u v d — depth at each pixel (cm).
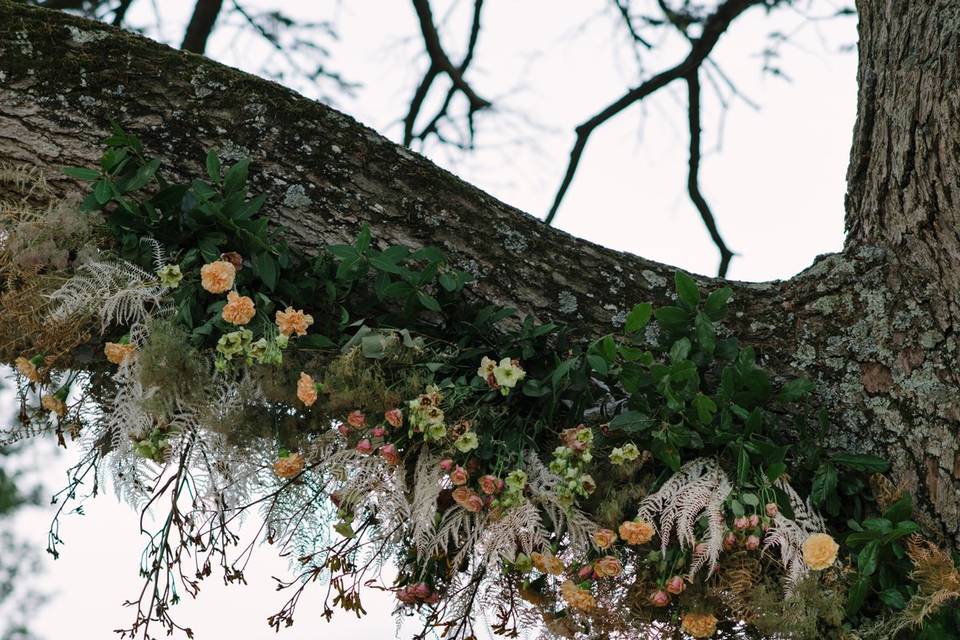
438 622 458
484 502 446
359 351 449
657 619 450
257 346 441
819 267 475
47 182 455
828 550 436
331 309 459
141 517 451
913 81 466
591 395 455
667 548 446
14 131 455
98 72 461
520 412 456
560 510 448
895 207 468
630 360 447
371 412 450
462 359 455
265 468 454
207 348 449
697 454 453
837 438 461
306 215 462
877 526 443
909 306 462
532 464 450
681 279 451
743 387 450
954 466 450
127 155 454
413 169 472
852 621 444
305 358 453
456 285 457
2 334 450
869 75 482
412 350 452
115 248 453
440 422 443
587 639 454
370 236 457
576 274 473
